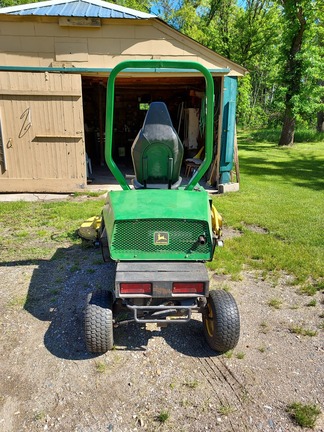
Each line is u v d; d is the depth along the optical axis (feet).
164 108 9.68
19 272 13.43
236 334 8.63
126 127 47.03
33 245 15.99
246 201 24.07
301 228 18.56
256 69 99.96
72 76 23.24
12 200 23.61
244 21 73.20
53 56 24.14
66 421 7.13
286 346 9.58
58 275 13.24
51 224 18.75
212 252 8.48
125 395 7.81
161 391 7.94
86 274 13.30
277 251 15.55
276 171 37.06
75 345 9.41
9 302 11.39
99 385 8.07
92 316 8.36
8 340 9.55
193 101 37.47
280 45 58.70
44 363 8.73
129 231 8.22
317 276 13.38
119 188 26.32
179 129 41.09
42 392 7.84
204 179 30.60
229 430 7.00
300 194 26.32
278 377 8.44
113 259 8.32
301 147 60.08
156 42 24.23
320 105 53.78
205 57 24.47
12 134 23.73
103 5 24.91
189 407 7.53
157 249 8.34
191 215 8.23
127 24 23.81
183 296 7.82
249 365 8.82
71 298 11.68
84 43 24.03
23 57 24.07
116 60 24.44
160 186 10.36
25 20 23.39
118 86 39.32
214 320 8.68
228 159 26.32
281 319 10.82
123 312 10.84
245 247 15.93
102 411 7.39
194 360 8.96
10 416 7.22
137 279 7.64
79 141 24.41
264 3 72.02
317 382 8.31
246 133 85.15
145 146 9.82
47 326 10.19
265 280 13.24
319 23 57.47
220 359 9.01
